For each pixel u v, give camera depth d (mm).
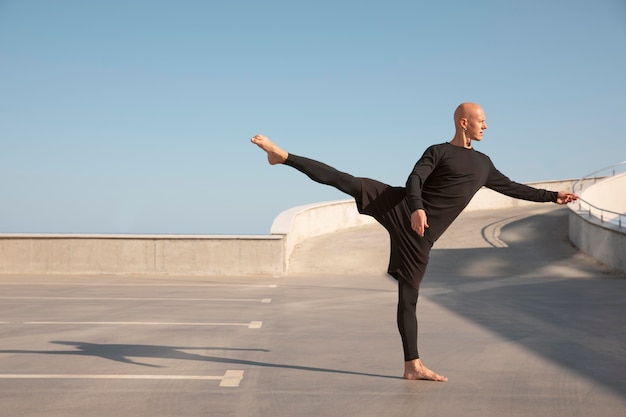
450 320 8367
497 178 4848
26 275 15578
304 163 4461
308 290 12359
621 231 15227
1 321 8211
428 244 4660
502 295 11438
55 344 6520
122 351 6145
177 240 15648
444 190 4551
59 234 15789
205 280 14508
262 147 4371
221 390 4613
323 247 19391
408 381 4906
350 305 10047
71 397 4398
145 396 4434
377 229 23875
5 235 15805
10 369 5301
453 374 5168
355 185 4578
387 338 6961
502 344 6605
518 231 21656
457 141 4688
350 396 4438
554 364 5586
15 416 3930
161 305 10000
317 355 5977
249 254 15609
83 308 9594
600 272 15484
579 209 19656
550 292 11867
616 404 4262
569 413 4043
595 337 7047
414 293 4848
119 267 15750
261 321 8266
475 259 17266
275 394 4496
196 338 6941
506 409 4125
